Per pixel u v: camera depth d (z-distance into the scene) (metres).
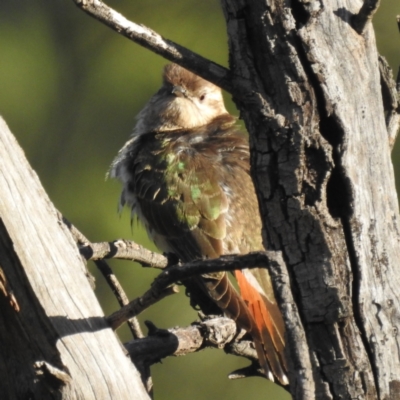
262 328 9.55
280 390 16.08
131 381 6.55
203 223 11.52
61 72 19.62
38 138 19.11
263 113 6.12
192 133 12.73
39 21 20.06
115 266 17.05
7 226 6.55
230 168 11.87
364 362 6.29
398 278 6.33
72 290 6.65
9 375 6.57
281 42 6.09
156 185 11.91
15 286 6.51
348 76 6.18
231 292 9.95
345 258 6.24
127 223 17.72
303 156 6.13
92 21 19.81
